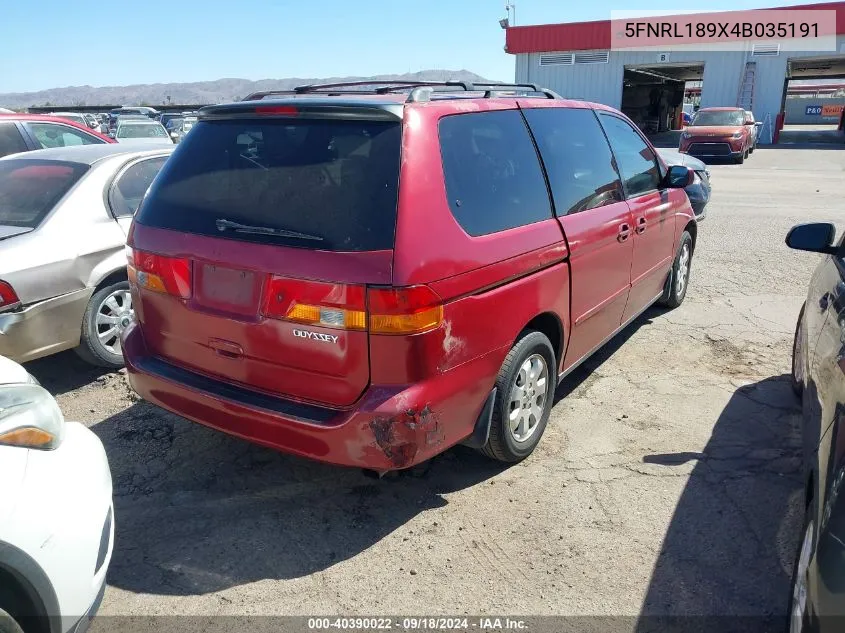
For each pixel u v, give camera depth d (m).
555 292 3.52
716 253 8.30
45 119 8.54
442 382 2.82
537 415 3.65
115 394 4.52
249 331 2.90
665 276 5.50
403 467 2.78
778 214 11.26
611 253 4.13
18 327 4.08
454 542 3.01
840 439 2.11
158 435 3.97
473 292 2.90
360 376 2.71
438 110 3.00
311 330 2.73
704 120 23.17
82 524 2.12
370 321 2.62
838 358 2.46
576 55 31.94
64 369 4.94
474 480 3.49
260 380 2.98
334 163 2.84
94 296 4.54
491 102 3.40
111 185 4.81
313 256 2.70
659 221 4.97
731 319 5.86
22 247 4.15
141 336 3.50
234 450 3.81
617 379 4.68
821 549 1.88
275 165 2.96
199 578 2.80
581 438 3.89
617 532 3.06
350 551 2.96
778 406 4.25
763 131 30.17
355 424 2.71
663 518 3.15
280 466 3.64
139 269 3.29
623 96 34.09
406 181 2.72
